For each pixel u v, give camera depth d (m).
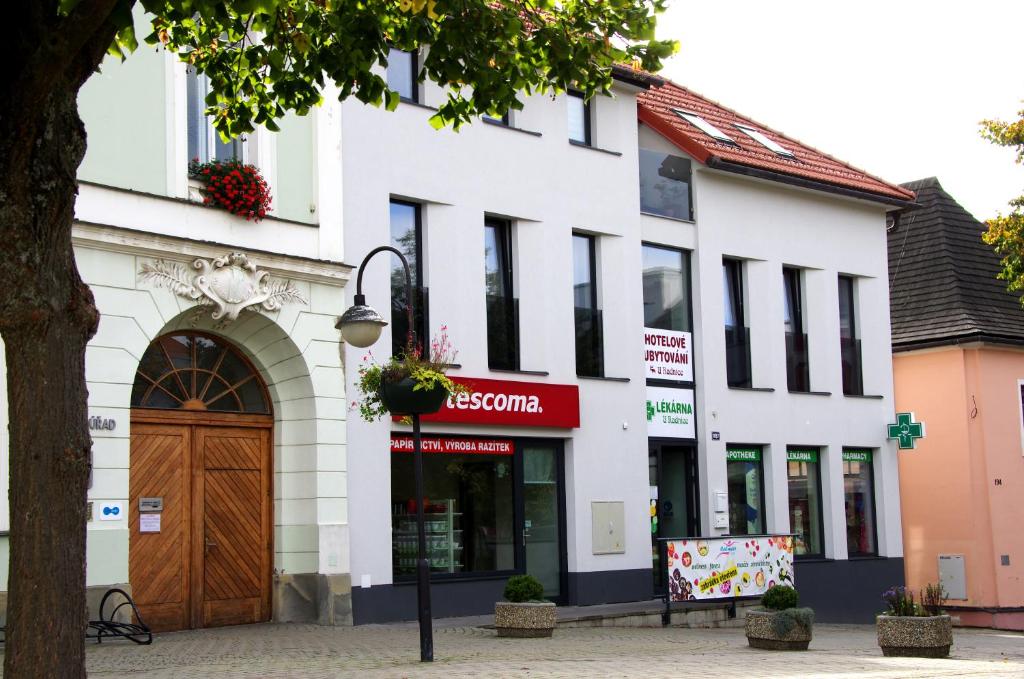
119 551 15.73
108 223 15.87
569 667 12.84
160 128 16.72
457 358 20.08
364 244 18.98
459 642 15.80
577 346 22.38
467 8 10.86
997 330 30.75
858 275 27.84
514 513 20.84
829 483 26.44
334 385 18.28
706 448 24.00
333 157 18.59
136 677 11.59
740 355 25.36
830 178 26.98
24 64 7.80
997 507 30.11
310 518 17.97
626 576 22.20
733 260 25.58
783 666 13.52
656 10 11.20
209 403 17.61
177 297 16.58
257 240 17.53
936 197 34.03
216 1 9.27
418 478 13.55
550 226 21.77
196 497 17.36
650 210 23.88
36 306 7.70
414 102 20.23
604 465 22.09
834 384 26.84
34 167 7.78
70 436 7.79
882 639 16.16
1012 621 29.86
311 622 17.81
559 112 22.12
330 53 11.39
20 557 7.64
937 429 30.83
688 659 14.24
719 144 25.41
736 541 20.73
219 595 17.48
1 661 12.29
